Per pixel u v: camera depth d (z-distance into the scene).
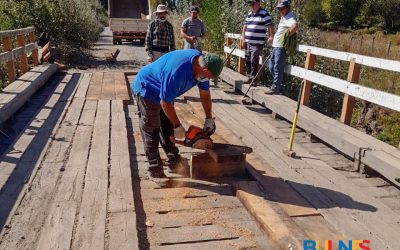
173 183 4.34
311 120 5.92
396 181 4.20
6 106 5.97
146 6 25.25
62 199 3.74
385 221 3.57
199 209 3.82
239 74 9.88
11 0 15.12
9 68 8.71
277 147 5.50
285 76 10.48
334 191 4.14
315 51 6.82
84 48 18.92
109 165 4.57
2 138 5.55
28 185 4.03
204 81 3.91
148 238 3.32
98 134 5.59
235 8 12.70
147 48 7.52
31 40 10.68
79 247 3.04
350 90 5.88
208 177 4.49
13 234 3.23
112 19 23.14
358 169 4.84
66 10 16.33
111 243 3.11
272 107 7.11
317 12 45.09
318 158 5.16
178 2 22.28
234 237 3.38
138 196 4.03
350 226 3.47
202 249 3.20
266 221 3.44
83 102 7.46
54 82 9.66
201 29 9.15
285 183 4.28
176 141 4.19
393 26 40.62
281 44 7.47
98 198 3.77
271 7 10.72
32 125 5.99
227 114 7.16
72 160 4.68
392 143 11.49
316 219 3.59
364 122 12.88
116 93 8.30
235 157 4.44
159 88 3.99
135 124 6.42
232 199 4.04
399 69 4.92
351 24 43.91
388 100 5.10
